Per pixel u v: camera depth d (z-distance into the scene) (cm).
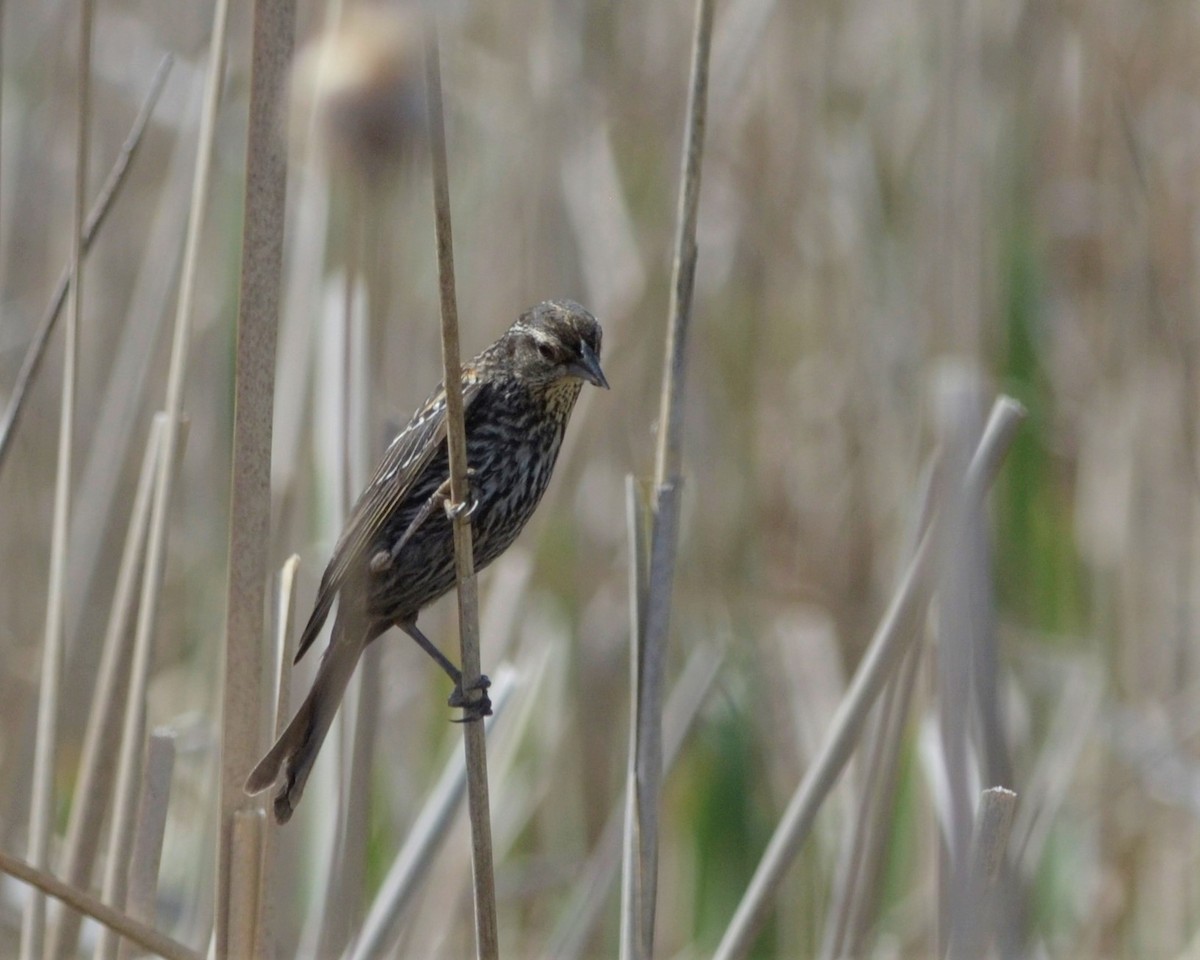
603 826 1133
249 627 591
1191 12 1295
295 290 988
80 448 1232
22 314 1257
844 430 1248
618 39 1311
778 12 1330
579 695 1149
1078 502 1212
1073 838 1042
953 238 1124
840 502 1234
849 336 1266
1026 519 1139
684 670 1172
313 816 898
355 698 816
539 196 1226
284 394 987
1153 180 1246
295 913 903
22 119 1225
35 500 1216
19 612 1189
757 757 1114
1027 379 1146
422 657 1143
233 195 1226
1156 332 1185
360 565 746
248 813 582
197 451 1211
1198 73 1278
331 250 1023
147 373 1022
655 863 650
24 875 546
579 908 945
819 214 1300
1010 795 638
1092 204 1282
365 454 829
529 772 1094
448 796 785
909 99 1295
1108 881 1035
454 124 1277
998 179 1201
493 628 1067
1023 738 1052
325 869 845
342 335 841
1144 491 1173
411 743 1111
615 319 1195
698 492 1239
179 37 1340
